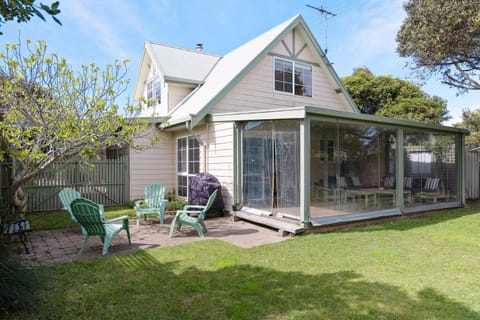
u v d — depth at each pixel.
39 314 2.93
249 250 5.04
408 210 8.20
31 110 5.45
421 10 8.78
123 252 4.97
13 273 2.92
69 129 5.54
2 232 3.31
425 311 2.96
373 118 7.21
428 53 9.33
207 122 8.88
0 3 2.04
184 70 12.30
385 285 3.57
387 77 22.33
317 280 3.73
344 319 2.82
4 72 5.36
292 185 6.57
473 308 3.02
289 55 11.30
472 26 7.91
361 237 5.88
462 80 10.64
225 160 8.23
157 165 10.85
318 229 6.39
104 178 9.99
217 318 2.86
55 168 9.15
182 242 5.62
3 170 7.06
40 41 5.64
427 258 4.57
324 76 12.33
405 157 8.23
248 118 7.32
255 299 3.23
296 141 6.46
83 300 3.23
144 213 7.24
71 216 6.45
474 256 4.66
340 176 6.83
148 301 3.21
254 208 7.59
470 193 12.19
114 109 6.33
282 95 10.97
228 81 9.62
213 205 7.99
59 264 4.38
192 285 3.58
